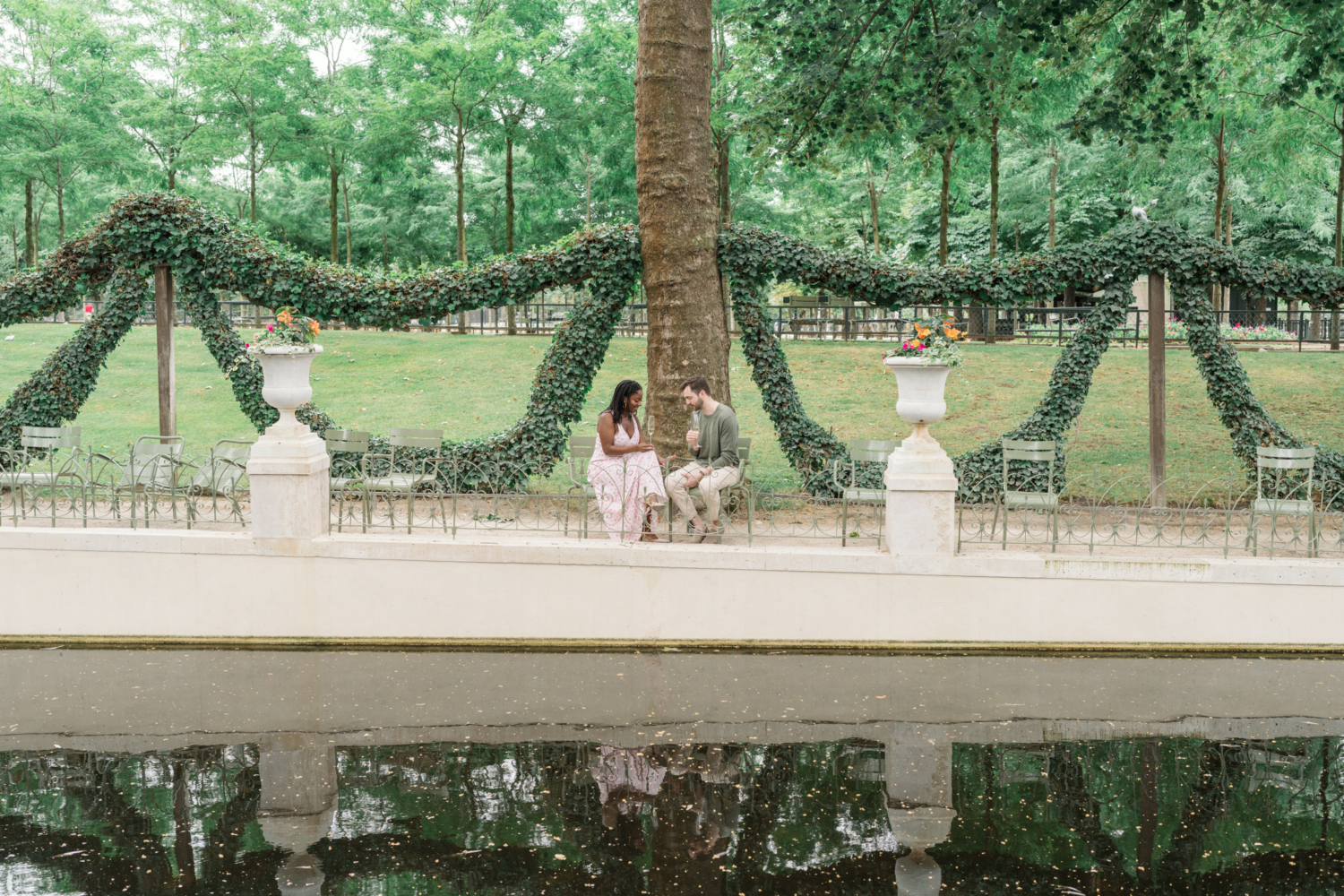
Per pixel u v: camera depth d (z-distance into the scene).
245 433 13.91
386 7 23.83
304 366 8.50
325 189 35.94
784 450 11.15
